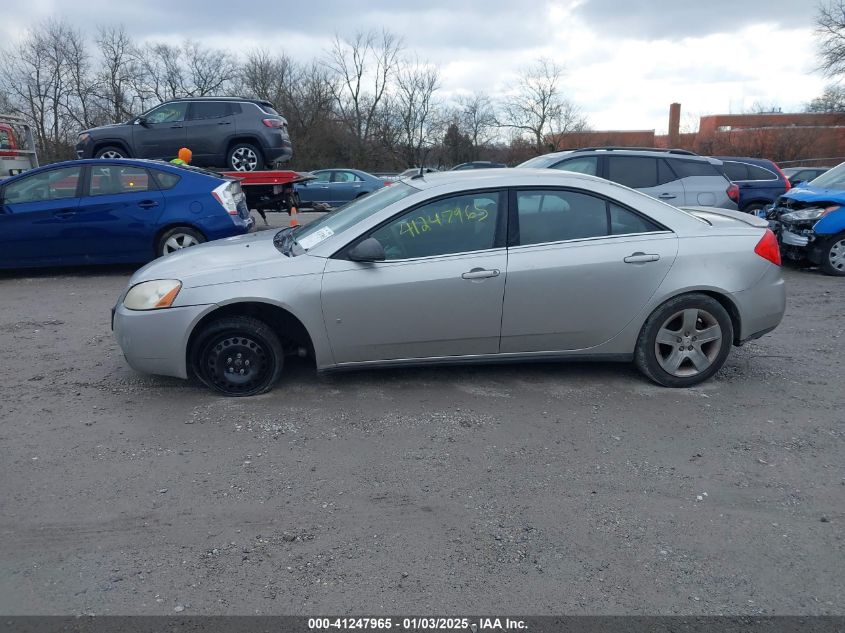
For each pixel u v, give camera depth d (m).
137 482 3.52
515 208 4.59
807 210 9.61
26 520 3.18
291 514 3.24
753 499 3.39
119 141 11.96
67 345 5.87
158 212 8.56
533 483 3.54
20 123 13.63
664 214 4.74
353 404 4.52
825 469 3.69
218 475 3.60
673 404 4.56
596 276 4.55
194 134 12.04
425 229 4.52
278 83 50.31
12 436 4.05
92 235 8.49
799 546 3.01
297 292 4.38
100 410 4.43
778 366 5.36
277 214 18.55
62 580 2.77
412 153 50.91
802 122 43.88
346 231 4.52
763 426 4.23
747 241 4.73
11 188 8.45
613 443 3.99
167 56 49.56
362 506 3.31
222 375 4.58
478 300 4.49
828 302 7.81
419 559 2.90
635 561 2.90
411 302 4.44
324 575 2.80
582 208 4.65
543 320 4.59
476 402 4.57
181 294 4.39
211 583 2.75
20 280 8.89
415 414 4.37
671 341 4.74
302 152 48.44
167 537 3.06
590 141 48.72
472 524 3.16
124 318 4.45
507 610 2.60
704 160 9.52
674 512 3.27
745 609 2.61
